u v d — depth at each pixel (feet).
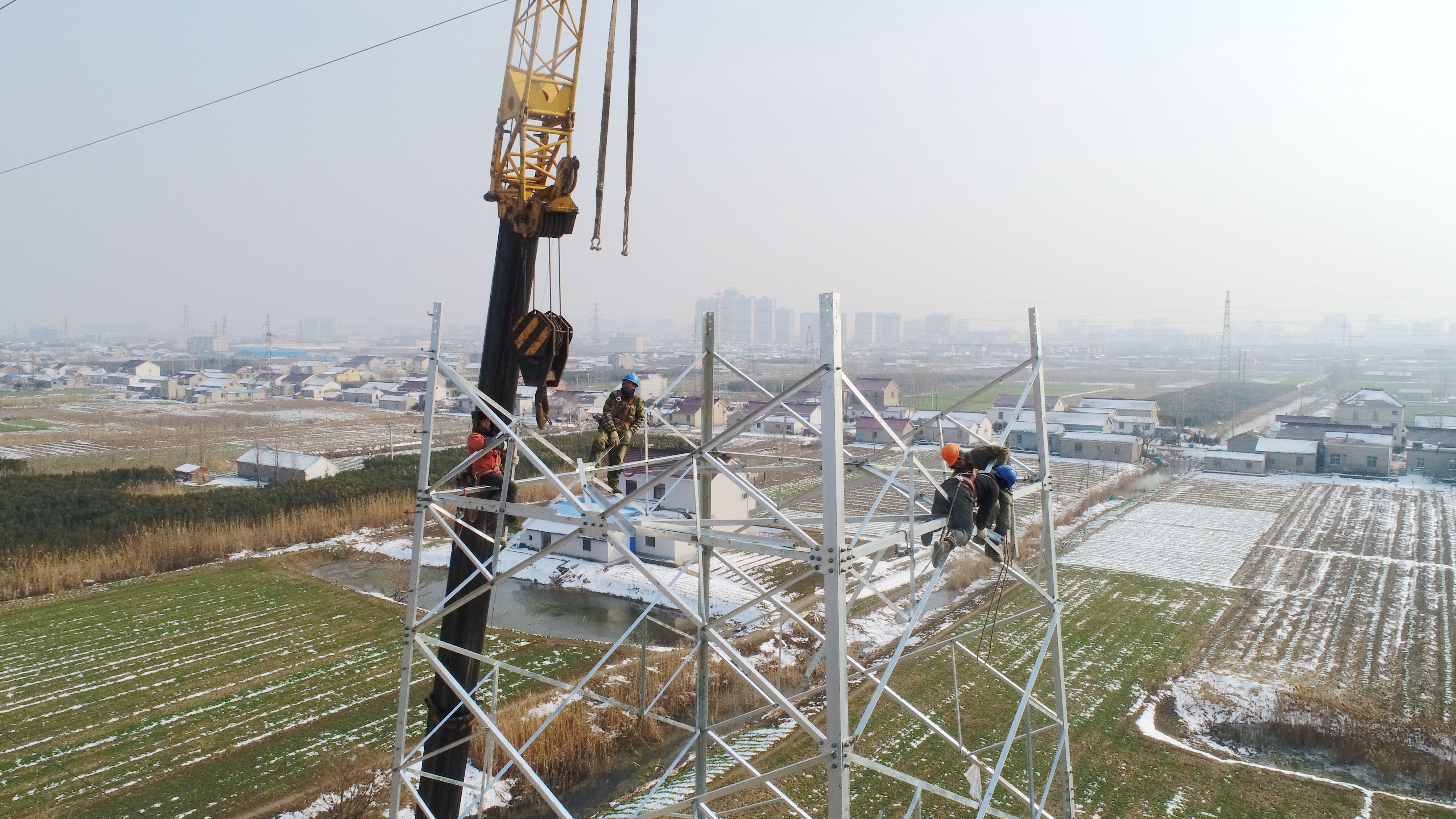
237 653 102.27
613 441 47.93
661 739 78.33
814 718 82.38
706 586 34.63
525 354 42.22
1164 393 522.88
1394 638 109.09
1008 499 36.91
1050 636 38.83
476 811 52.85
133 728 82.12
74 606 119.75
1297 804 68.85
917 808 33.06
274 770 73.61
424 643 38.06
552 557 143.95
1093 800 69.31
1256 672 97.30
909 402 408.05
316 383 488.85
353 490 174.50
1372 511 192.85
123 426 324.39
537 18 44.14
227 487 186.91
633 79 46.57
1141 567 143.23
